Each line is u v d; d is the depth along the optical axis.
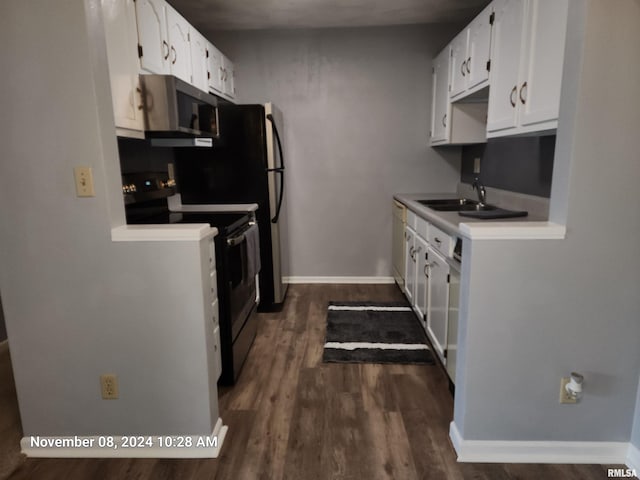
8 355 2.79
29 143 1.57
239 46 3.95
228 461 1.77
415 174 4.12
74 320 1.72
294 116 4.05
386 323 3.23
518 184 2.84
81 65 1.51
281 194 3.47
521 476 1.68
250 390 2.32
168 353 1.74
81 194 1.61
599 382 1.70
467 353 1.70
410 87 3.97
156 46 2.32
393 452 1.82
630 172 1.54
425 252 2.82
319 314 3.46
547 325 1.66
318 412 2.11
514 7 2.13
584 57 1.46
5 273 1.69
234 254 2.36
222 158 3.34
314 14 3.50
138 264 1.67
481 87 2.63
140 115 2.14
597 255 1.60
